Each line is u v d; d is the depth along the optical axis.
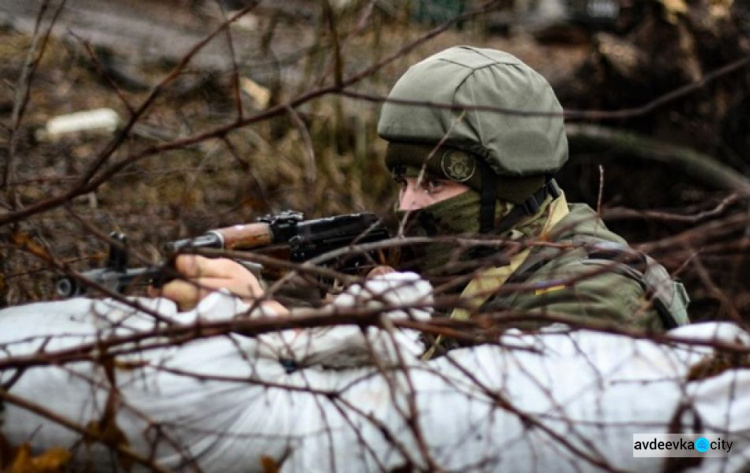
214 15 19.69
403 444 5.55
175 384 5.60
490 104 7.08
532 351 5.57
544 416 5.41
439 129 7.07
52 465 5.42
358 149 15.54
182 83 16.53
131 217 10.84
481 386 5.30
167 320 5.52
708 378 5.78
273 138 15.31
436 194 7.13
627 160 16.00
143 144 13.91
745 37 16.80
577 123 16.34
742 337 5.98
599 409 5.63
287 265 5.63
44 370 5.60
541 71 21.73
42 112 14.66
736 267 6.47
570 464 5.58
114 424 5.49
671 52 16.72
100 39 18.94
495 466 5.58
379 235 6.84
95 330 5.77
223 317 5.83
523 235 6.93
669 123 16.72
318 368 5.95
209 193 12.84
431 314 5.97
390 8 16.41
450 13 19.38
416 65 7.33
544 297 6.49
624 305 6.45
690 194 15.81
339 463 5.64
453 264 6.05
